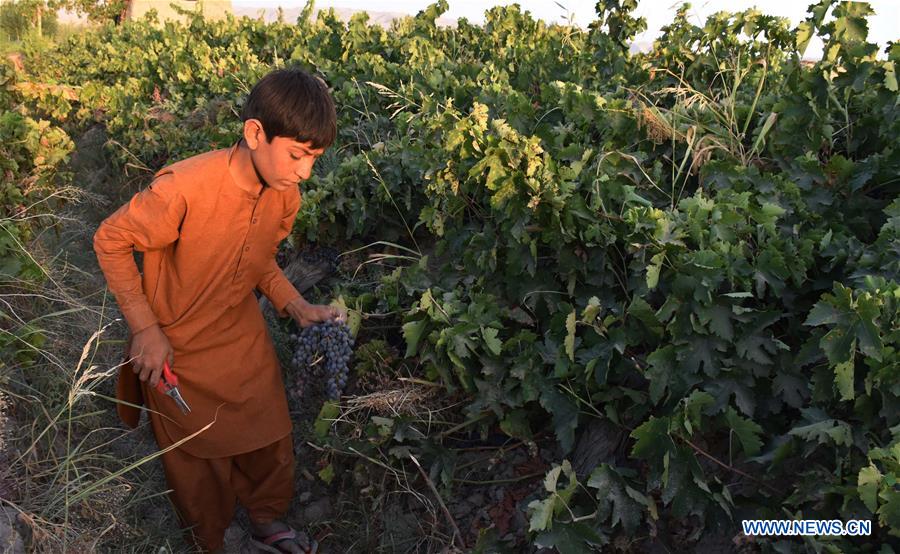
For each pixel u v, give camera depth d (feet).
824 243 8.97
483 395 9.89
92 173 22.58
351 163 13.48
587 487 8.87
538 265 10.52
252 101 7.70
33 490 9.38
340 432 10.96
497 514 9.78
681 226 9.07
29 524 8.65
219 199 8.04
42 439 10.40
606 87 15.52
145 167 21.89
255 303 9.59
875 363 7.11
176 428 9.03
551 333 9.81
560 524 8.11
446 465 10.07
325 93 7.82
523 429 10.00
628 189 9.85
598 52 18.13
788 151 10.61
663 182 10.93
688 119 11.72
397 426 10.20
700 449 8.47
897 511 6.32
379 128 16.46
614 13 19.65
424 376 10.92
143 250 8.21
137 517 10.05
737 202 9.20
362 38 22.79
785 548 7.25
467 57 22.13
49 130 16.10
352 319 11.07
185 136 21.42
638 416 9.00
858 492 6.77
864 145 10.74
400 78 18.10
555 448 10.11
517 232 10.00
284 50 27.04
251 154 7.99
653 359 8.55
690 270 8.50
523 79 16.29
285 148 7.70
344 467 11.10
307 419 11.82
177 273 8.37
